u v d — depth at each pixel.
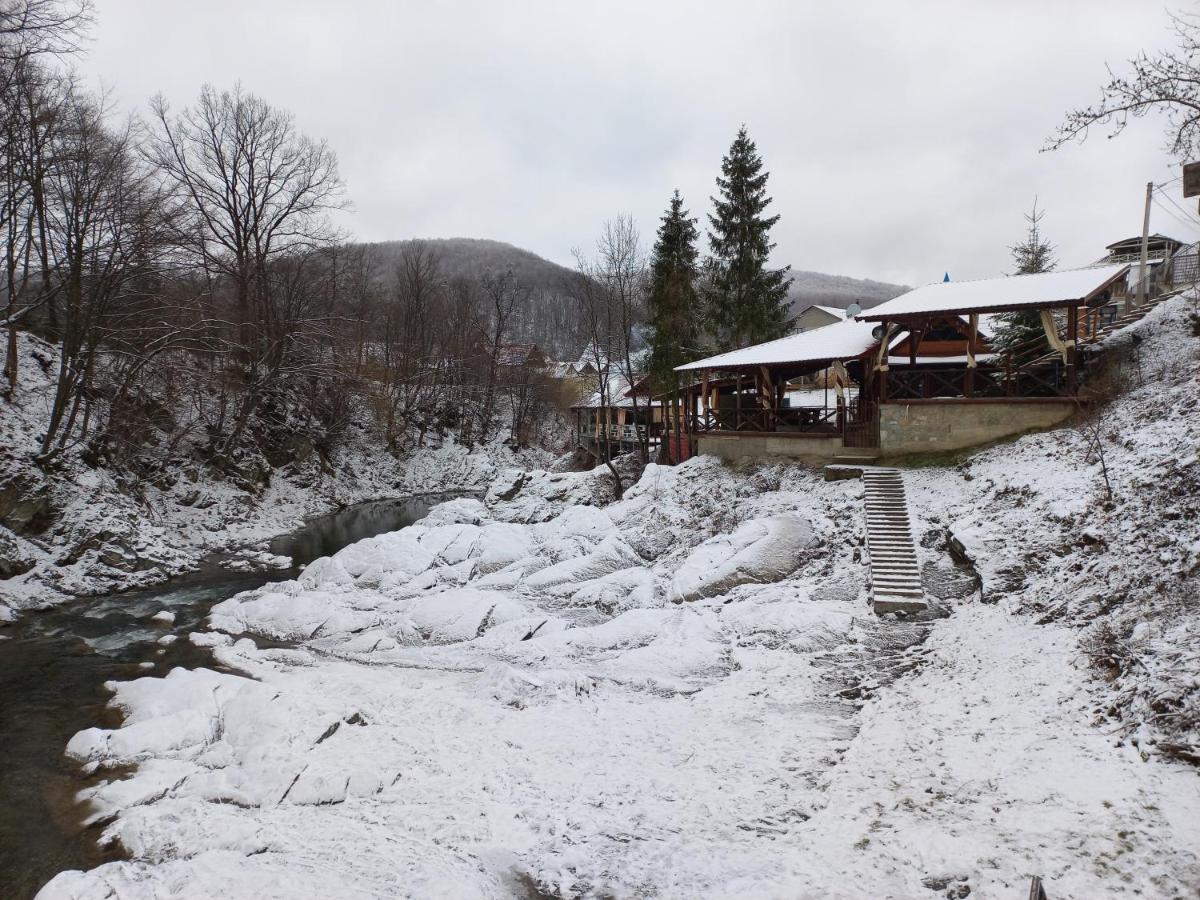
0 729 12.20
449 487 50.59
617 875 7.64
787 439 25.56
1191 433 14.18
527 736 11.23
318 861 8.10
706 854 7.84
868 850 7.48
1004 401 21.31
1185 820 6.61
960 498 18.83
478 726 11.65
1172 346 20.50
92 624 18.30
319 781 9.76
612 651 15.45
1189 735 7.50
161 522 28.14
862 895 6.77
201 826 8.95
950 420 22.06
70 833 9.13
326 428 44.72
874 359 24.39
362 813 9.21
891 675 12.38
